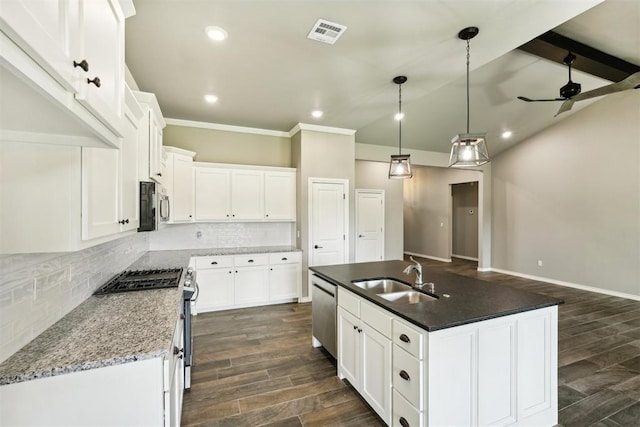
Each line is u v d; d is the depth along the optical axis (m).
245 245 4.93
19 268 1.25
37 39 0.59
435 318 1.65
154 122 2.56
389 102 3.80
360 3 2.01
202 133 4.65
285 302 4.72
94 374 1.18
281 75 3.05
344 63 2.81
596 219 5.41
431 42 2.47
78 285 1.84
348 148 5.07
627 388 2.46
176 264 3.23
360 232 7.00
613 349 3.14
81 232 1.19
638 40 3.58
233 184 4.55
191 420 2.07
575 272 5.71
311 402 2.27
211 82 3.22
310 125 4.75
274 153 5.11
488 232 7.38
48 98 0.69
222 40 2.43
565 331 3.61
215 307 4.26
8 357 1.19
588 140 5.50
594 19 3.24
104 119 0.98
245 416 2.12
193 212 4.29
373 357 2.06
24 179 1.12
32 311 1.35
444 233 8.89
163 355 1.26
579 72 4.25
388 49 2.57
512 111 5.32
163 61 2.76
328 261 4.93
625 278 5.04
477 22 2.21
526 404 1.88
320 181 4.86
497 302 1.94
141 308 1.79
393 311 1.81
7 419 1.10
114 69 1.11
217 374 2.66
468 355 1.67
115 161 1.59
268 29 2.29
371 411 2.17
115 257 2.65
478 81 4.36
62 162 1.16
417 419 1.63
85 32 0.84
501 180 7.16
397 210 7.45
